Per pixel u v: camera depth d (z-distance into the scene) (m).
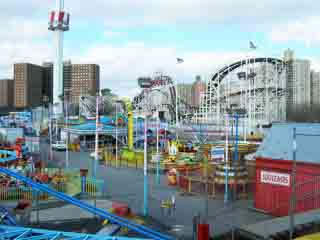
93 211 14.34
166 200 22.48
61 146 60.75
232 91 90.75
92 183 26.25
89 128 64.12
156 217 19.61
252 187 26.52
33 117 94.50
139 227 14.09
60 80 114.00
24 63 168.50
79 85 146.25
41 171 29.77
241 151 38.69
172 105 90.56
